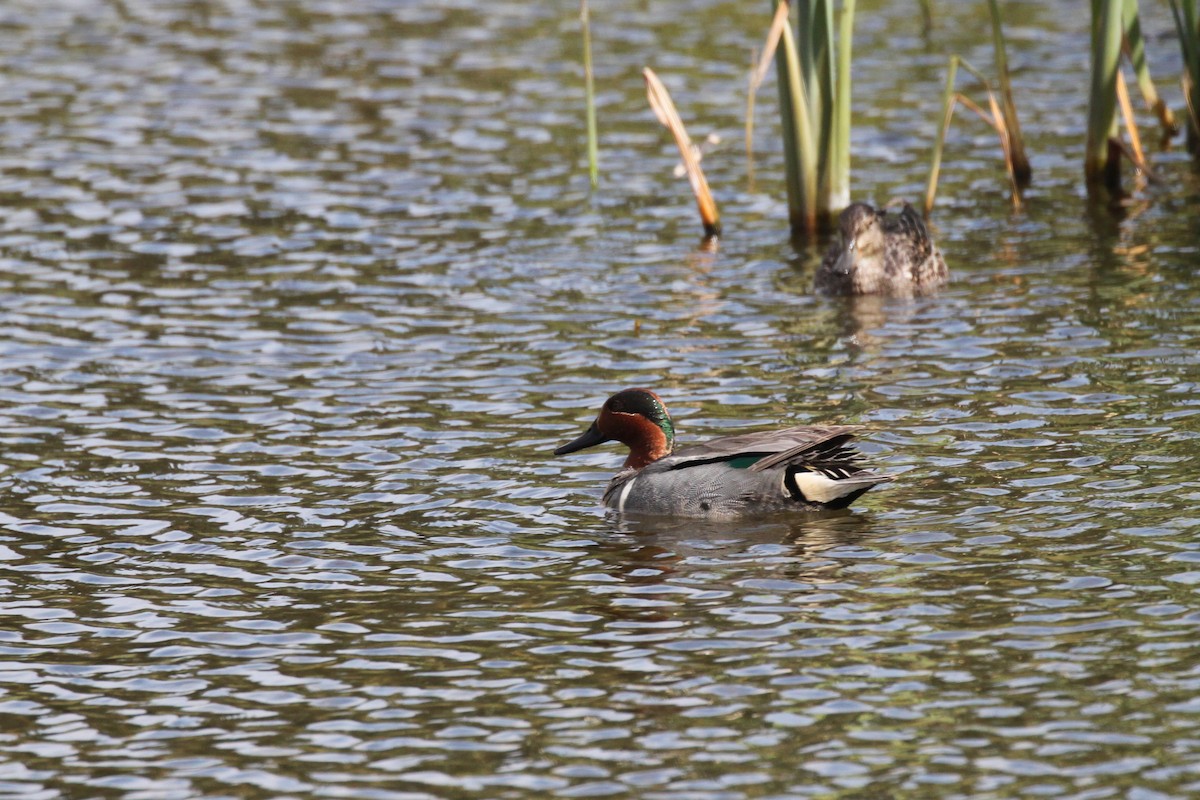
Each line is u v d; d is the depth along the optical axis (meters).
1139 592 11.37
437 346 18.44
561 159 26.38
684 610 11.54
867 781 9.20
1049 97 28.11
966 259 21.22
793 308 19.59
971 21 33.28
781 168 25.75
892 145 26.34
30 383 17.47
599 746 9.75
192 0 38.31
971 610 11.25
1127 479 13.47
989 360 17.12
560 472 14.60
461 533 13.21
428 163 26.30
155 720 10.38
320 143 27.45
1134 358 16.78
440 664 10.91
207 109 29.47
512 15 35.84
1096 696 9.99
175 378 17.56
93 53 33.53
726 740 9.73
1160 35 31.16
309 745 9.96
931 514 13.02
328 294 20.50
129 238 22.95
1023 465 13.96
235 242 22.73
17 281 21.14
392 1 37.62
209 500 14.12
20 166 26.33
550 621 11.47
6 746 10.10
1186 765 9.20
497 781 9.43
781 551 12.49
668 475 13.49
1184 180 23.92
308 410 16.45
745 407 16.05
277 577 12.48
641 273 21.14
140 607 12.05
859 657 10.66
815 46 22.09
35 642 11.54
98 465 15.04
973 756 9.41
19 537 13.41
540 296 20.28
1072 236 21.81
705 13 35.16
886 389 16.38
